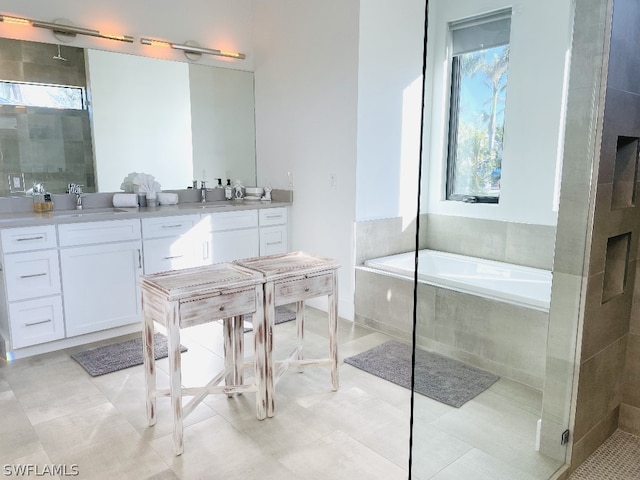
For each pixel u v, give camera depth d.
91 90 3.52
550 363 1.86
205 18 4.03
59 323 3.02
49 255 2.93
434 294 1.63
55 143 3.39
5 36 3.13
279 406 2.42
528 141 1.90
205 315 2.02
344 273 3.73
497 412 1.77
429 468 1.61
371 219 3.67
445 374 1.67
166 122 3.92
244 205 3.89
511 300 1.79
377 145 3.62
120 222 3.20
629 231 2.01
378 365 2.90
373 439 2.14
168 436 2.15
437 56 1.68
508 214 1.86
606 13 1.73
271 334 2.26
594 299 1.87
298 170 4.04
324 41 3.63
